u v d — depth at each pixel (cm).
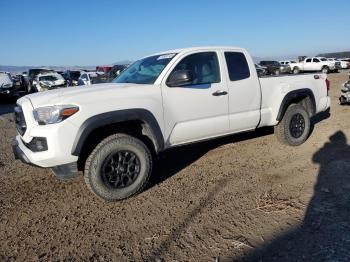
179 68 491
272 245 322
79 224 385
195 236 346
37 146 405
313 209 386
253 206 404
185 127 491
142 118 442
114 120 421
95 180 419
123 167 434
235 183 479
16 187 507
